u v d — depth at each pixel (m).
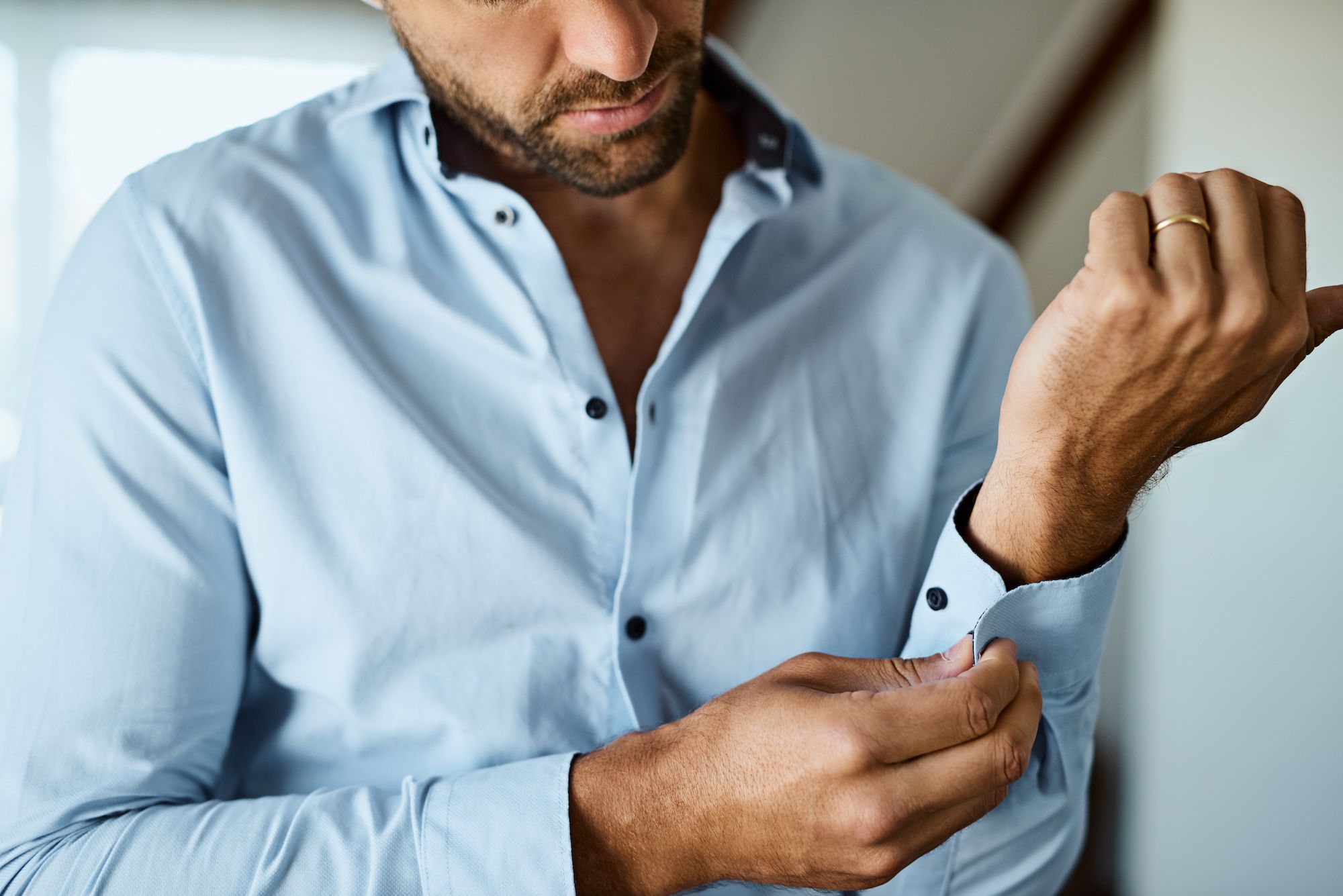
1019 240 2.97
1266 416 1.69
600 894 0.72
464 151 0.96
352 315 0.88
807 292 0.98
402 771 0.87
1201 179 0.63
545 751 0.85
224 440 0.83
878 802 0.65
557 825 0.72
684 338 0.93
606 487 0.88
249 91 3.66
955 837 0.85
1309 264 1.62
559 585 0.86
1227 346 0.60
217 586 0.82
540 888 0.71
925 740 0.65
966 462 1.01
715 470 0.91
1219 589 1.82
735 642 0.90
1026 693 0.69
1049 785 0.86
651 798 0.71
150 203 0.86
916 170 3.35
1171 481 1.91
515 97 0.81
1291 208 0.62
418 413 0.86
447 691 0.85
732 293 0.96
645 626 0.88
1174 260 0.60
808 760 0.66
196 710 0.80
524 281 0.90
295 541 0.84
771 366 0.95
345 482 0.85
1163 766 1.97
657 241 0.98
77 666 0.76
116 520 0.79
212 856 0.72
